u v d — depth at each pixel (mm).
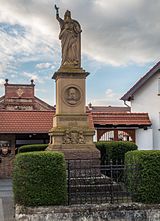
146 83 26891
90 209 9055
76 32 13094
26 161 9203
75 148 12398
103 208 9102
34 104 37062
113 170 10305
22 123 22375
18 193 9289
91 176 10594
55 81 13508
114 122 23297
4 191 15414
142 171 9547
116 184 10273
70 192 9719
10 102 36531
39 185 9117
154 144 25250
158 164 9539
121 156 14438
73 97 12867
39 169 9156
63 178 9305
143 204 9305
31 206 9023
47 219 8867
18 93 36844
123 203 9336
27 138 22516
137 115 24344
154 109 26016
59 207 8992
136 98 27656
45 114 23219
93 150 12445
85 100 12992
